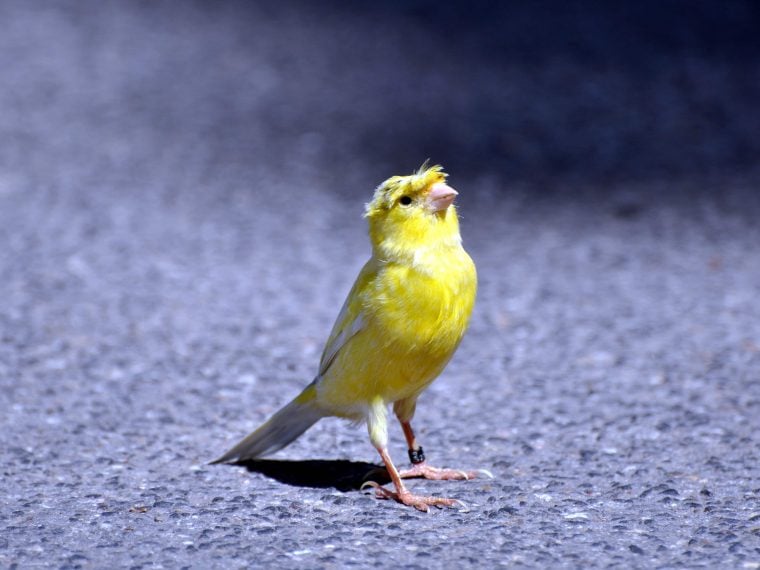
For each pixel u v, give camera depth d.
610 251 15.91
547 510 7.52
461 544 6.86
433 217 7.39
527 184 18.78
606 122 21.27
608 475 8.34
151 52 26.00
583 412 10.07
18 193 18.36
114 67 25.03
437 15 27.94
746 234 16.33
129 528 7.18
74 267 15.15
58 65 25.11
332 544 6.87
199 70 24.73
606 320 13.16
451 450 9.12
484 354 12.05
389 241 7.45
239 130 21.42
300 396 8.20
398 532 7.10
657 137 20.53
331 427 9.78
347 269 15.30
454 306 7.45
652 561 6.54
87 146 20.69
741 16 27.17
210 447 9.24
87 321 13.06
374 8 28.75
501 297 14.16
